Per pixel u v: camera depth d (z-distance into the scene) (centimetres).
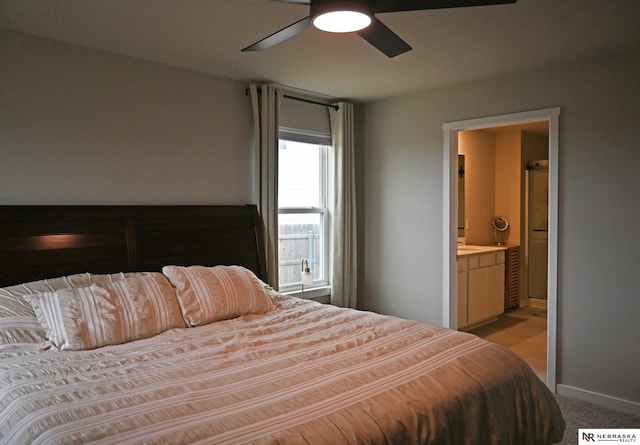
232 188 392
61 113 300
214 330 263
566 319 349
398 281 463
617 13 255
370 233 486
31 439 139
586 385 341
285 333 256
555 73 351
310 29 278
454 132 418
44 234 284
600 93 330
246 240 386
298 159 452
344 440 145
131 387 176
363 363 203
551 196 353
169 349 228
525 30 280
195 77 366
